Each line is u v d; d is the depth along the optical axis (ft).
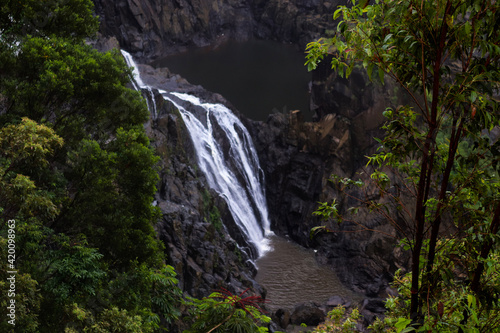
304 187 177.78
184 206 138.21
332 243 164.04
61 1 87.66
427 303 22.48
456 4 21.88
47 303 58.13
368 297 147.84
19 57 79.46
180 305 106.63
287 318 130.31
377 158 27.27
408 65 24.23
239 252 150.82
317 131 179.63
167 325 100.94
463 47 22.74
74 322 57.00
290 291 149.38
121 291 71.10
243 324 23.65
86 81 82.28
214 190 158.20
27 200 49.70
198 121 166.50
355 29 24.13
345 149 176.76
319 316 132.77
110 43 173.99
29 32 86.38
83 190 77.46
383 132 174.70
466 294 23.57
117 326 57.26
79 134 82.74
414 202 154.51
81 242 64.95
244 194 172.35
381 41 24.11
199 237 131.54
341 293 149.79
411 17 22.44
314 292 149.48
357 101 177.17
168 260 120.47
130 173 80.28
